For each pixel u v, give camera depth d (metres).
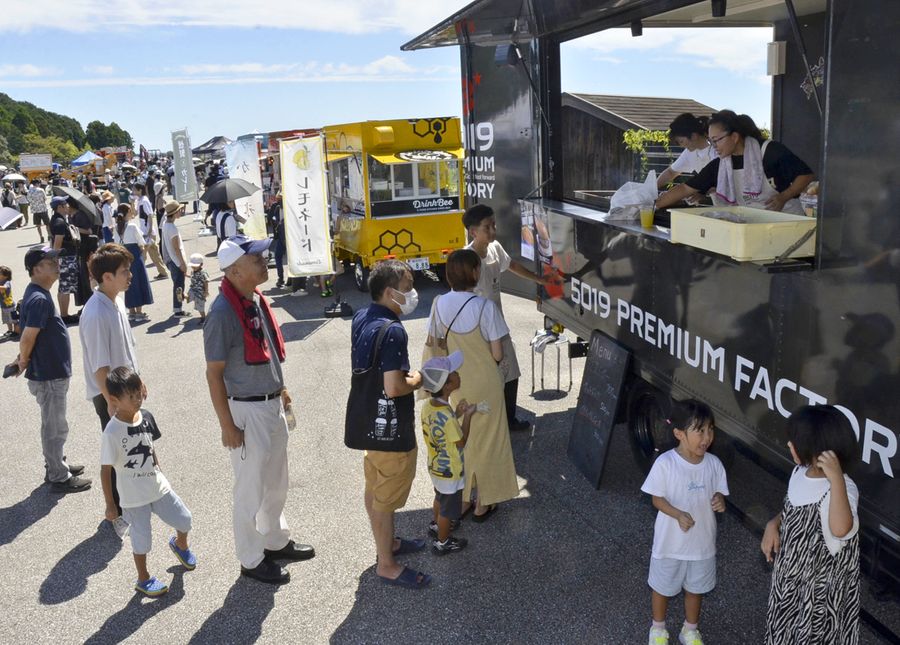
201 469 5.61
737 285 3.55
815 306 3.04
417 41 6.12
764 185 4.24
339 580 4.07
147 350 9.17
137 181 22.36
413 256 11.77
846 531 2.53
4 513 5.06
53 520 4.93
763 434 3.46
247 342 3.79
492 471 4.51
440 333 4.55
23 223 27.33
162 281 14.02
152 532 4.72
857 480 2.90
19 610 3.92
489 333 4.46
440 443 4.09
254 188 11.50
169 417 6.75
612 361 4.89
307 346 8.99
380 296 3.84
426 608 3.78
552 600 3.80
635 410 4.95
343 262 13.59
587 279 5.26
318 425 6.36
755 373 3.48
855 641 2.74
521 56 6.16
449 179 11.73
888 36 2.59
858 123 2.74
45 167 50.78
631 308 4.65
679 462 3.19
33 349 5.09
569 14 4.97
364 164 11.24
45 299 5.05
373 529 3.96
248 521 3.98
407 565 4.19
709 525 3.20
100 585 4.13
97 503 5.17
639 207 4.64
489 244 5.49
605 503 4.77
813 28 4.57
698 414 3.11
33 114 160.75
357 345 3.77
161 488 4.02
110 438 3.87
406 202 11.57
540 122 6.00
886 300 2.69
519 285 6.74
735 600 3.73
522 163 6.44
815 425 2.56
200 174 32.44
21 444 6.30
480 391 4.45
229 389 3.83
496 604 3.79
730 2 4.47
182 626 3.73
